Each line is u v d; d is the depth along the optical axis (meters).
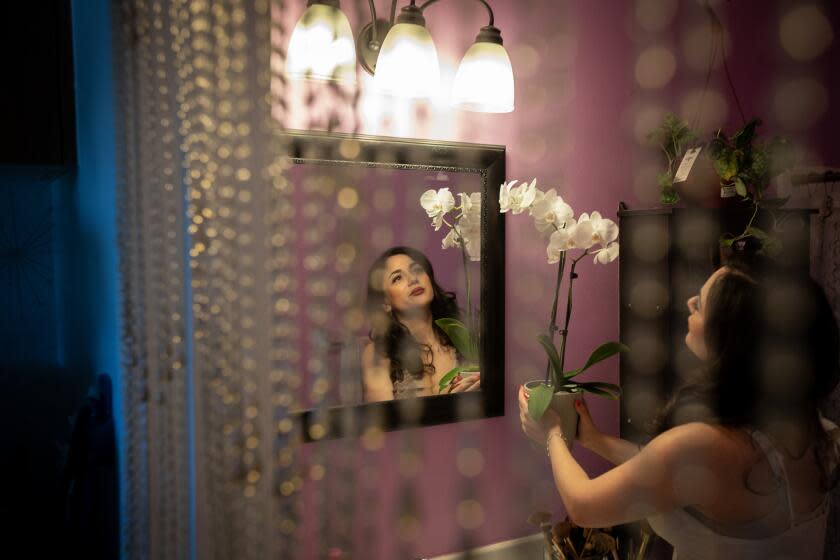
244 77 0.72
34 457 1.38
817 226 2.00
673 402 1.16
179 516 0.78
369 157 1.47
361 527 1.51
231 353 0.72
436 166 1.57
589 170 1.85
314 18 1.30
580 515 1.13
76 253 1.24
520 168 1.73
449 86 1.62
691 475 1.00
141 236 0.85
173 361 0.77
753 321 1.00
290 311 0.76
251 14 0.72
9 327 1.37
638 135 1.94
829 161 2.29
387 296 1.49
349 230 1.16
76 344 1.28
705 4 2.07
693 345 1.17
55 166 1.15
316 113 1.37
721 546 1.03
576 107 1.83
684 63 2.03
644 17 1.95
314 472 0.99
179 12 0.76
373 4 1.49
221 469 0.72
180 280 0.76
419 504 1.60
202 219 0.72
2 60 1.09
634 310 1.85
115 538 0.99
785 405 1.00
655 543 1.71
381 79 1.40
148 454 0.82
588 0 1.84
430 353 1.57
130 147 0.86
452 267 1.61
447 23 1.61
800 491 1.01
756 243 1.69
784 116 2.23
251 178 0.72
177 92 0.77
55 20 1.13
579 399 1.39
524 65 1.73
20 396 1.38
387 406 1.49
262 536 0.72
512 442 1.75
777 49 2.21
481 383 1.66
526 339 1.76
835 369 1.03
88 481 1.01
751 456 0.98
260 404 0.73
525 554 1.75
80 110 1.14
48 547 1.22
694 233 1.73
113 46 0.86
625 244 1.88
